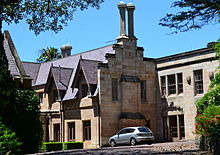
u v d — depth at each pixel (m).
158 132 38.69
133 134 32.03
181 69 36.88
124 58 37.38
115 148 27.34
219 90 23.64
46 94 41.84
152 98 39.12
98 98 35.25
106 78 35.84
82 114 37.12
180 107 36.56
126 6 38.72
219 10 15.08
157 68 39.50
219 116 19.08
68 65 43.50
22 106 23.28
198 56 35.22
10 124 19.69
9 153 13.84
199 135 21.39
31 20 20.58
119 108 36.41
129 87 37.16
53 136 40.44
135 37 38.56
